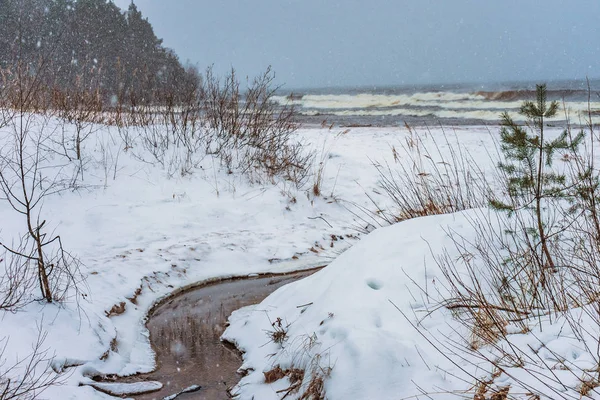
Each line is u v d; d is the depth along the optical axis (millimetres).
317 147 14375
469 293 4391
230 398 4410
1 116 10078
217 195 10164
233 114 12219
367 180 11836
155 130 11523
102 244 7934
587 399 3020
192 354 5297
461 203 7285
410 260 4988
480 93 31812
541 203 5504
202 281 7449
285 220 9852
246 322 5633
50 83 11656
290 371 4316
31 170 9156
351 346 3975
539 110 4598
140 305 6500
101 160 10195
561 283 4230
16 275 5387
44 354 4543
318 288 5309
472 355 3752
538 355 3508
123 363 5039
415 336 4133
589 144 13164
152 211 9234
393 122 22656
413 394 3510
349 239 9297
